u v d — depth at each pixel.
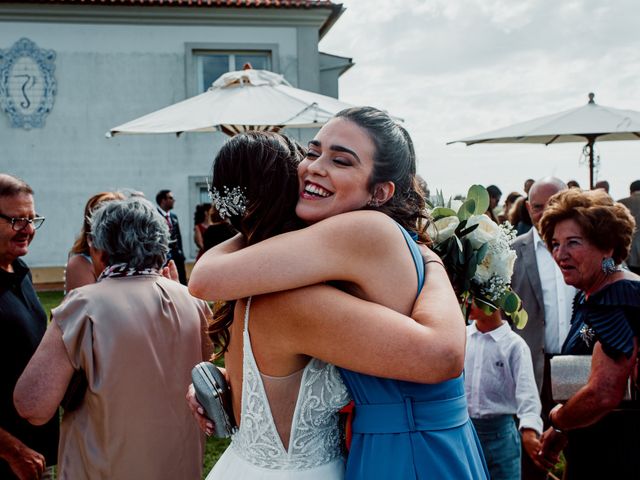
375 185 1.62
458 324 1.46
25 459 2.66
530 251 4.16
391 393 1.55
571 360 2.54
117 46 15.66
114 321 2.39
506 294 2.01
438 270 1.63
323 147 1.62
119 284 2.49
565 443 2.58
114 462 2.35
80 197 15.72
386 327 1.42
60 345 2.36
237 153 1.72
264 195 1.69
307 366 1.60
